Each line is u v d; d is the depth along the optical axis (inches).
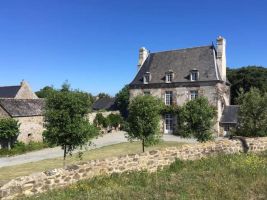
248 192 381.4
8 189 336.8
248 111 928.3
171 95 1797.5
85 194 360.8
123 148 1304.1
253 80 2283.5
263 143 644.7
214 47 1791.3
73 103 764.6
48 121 774.5
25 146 1342.3
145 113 948.6
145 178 428.1
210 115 955.3
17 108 1425.9
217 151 575.5
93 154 1158.3
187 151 534.6
